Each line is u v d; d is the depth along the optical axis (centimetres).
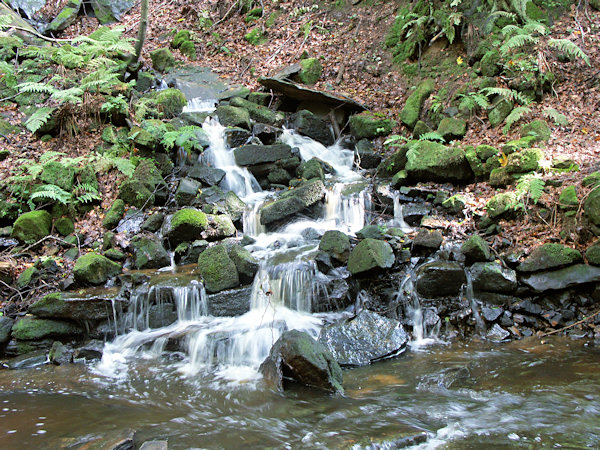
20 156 856
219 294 633
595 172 642
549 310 583
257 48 1344
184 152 921
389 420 401
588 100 852
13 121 924
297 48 1282
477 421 393
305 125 1048
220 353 558
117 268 702
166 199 845
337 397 450
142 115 955
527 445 354
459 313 598
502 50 888
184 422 419
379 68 1162
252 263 645
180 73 1264
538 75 891
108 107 913
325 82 1163
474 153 784
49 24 1421
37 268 691
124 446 368
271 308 626
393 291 627
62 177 808
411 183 838
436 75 1069
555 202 643
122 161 849
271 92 1138
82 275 659
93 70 1006
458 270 609
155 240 742
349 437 373
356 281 636
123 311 628
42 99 962
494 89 870
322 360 470
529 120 845
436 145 823
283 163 930
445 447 357
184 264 735
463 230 693
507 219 683
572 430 371
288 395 460
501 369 488
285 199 796
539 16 1015
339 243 657
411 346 570
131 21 1519
